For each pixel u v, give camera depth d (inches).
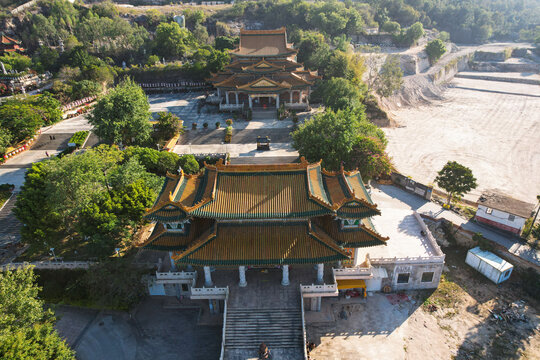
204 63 5831.7
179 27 6815.9
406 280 2298.2
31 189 2333.9
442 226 2824.8
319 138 3036.4
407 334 2031.3
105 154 2645.2
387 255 2326.5
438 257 2225.6
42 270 2299.5
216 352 1914.4
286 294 1962.4
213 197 1915.6
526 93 6953.7
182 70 5895.7
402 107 6259.8
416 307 2208.4
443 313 2177.7
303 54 5984.3
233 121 4471.0
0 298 1637.6
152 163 3147.1
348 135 3031.5
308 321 2075.5
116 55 6604.3
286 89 4525.1
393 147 4566.9
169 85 5846.5
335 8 7701.8
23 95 4724.4
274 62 4825.3
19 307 1662.2
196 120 4557.1
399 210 2837.1
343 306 2196.1
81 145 3878.0
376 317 2128.4
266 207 1897.1
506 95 6919.3
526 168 4057.6
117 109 3555.6
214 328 2050.9
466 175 2930.6
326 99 4539.9
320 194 2009.1
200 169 3339.1
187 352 1919.3
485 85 7657.5
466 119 5570.9
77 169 2293.3
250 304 1913.1
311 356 1892.2
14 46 6648.6
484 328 2096.5
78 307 2226.9
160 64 6077.8
